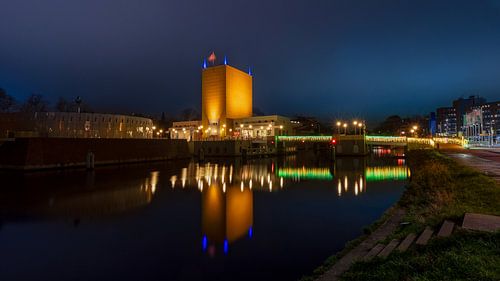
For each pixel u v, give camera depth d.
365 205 26.98
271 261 15.10
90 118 72.94
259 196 32.84
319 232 19.36
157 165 69.69
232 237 18.97
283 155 109.50
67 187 38.72
